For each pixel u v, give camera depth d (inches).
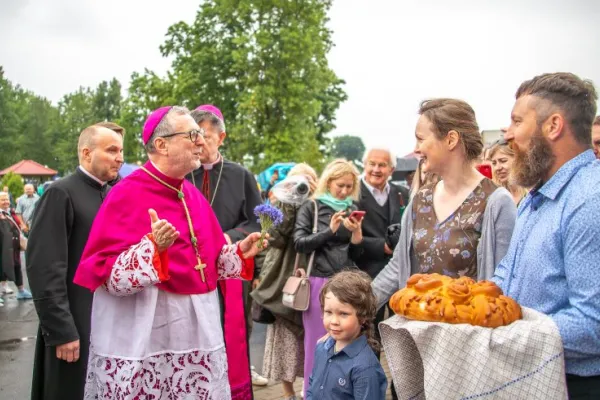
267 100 1178.6
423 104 111.3
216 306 113.0
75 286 133.3
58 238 128.9
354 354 110.9
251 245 118.1
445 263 106.8
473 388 72.3
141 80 1304.1
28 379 225.8
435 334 75.1
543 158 79.5
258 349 271.4
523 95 82.7
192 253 108.8
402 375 82.7
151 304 102.0
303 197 181.0
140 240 103.7
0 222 392.2
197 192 119.9
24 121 3366.1
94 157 136.6
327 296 112.6
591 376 74.5
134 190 106.3
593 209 72.1
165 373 104.7
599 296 70.5
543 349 71.3
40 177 1732.3
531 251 80.0
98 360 103.4
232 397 139.9
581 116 78.4
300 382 216.4
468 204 107.1
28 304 384.5
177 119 107.9
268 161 1152.8
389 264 122.0
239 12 1226.6
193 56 1262.3
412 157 601.0
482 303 75.9
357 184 182.9
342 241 172.4
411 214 115.2
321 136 1563.7
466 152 107.4
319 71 1211.2
